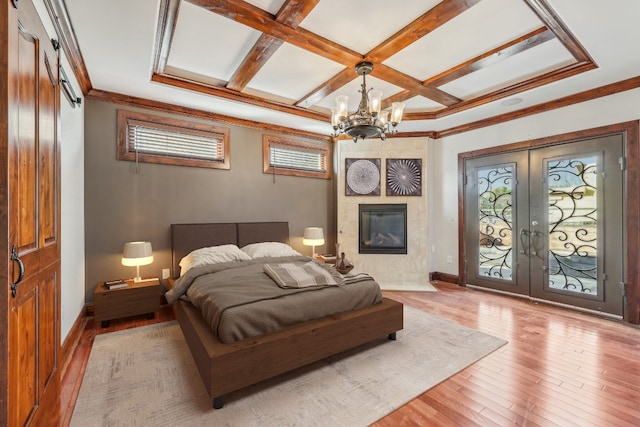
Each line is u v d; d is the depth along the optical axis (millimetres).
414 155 4793
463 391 1878
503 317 3195
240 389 1890
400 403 1755
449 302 3744
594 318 3146
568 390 1879
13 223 1097
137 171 3395
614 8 1901
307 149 4855
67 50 2268
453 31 2312
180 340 2590
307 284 2412
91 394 1809
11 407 1072
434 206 4914
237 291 2211
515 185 3898
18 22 1178
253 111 3834
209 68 2945
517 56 2689
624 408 1701
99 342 2543
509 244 3979
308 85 3322
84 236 3057
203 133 3834
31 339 1309
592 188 3234
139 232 3402
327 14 2102
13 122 1099
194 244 3664
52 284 1642
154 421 1586
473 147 4367
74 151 2648
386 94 3555
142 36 2170
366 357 2312
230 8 1993
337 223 4953
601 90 3107
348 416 1644
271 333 1979
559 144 3479
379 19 2156
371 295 2596
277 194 4539
